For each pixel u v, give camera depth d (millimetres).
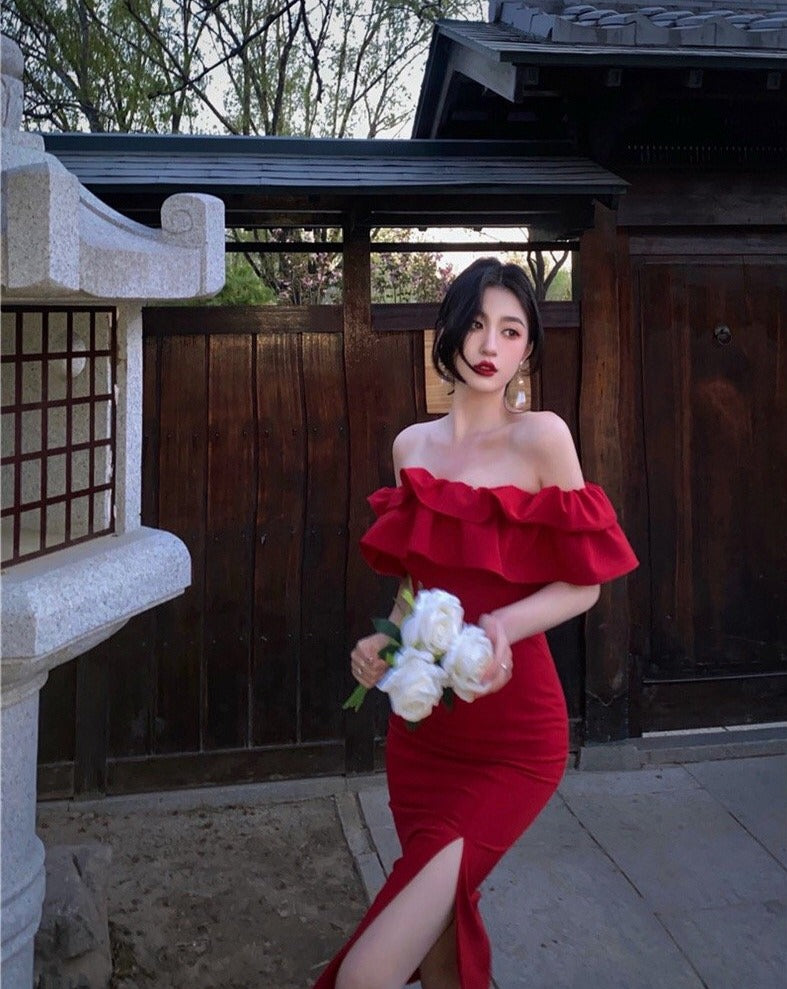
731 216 3992
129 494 2307
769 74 3453
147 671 3783
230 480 3793
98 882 2723
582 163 3746
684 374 4078
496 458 1903
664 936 2908
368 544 1940
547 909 3057
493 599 1844
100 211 2113
